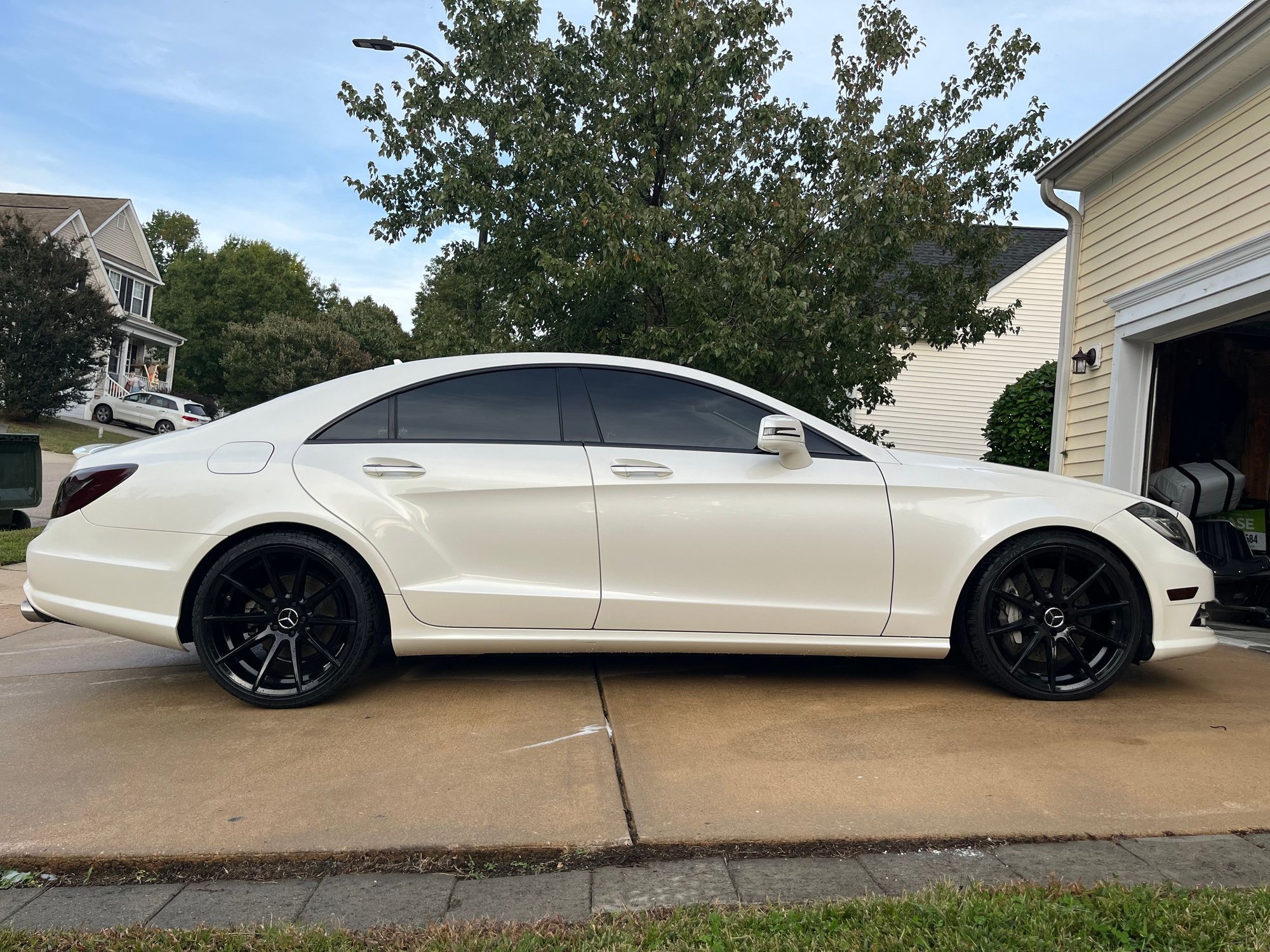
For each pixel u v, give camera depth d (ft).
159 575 10.36
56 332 74.28
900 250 26.78
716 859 6.86
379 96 30.17
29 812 7.62
